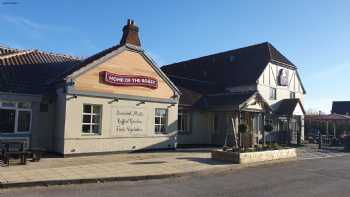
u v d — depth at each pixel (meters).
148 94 19.92
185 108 24.41
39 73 19.11
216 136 25.56
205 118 26.20
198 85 31.70
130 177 11.89
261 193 10.55
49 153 17.23
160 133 20.66
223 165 15.12
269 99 32.72
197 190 10.69
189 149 21.88
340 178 13.67
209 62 38.75
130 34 19.23
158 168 13.77
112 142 18.17
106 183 11.25
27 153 14.06
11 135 16.47
